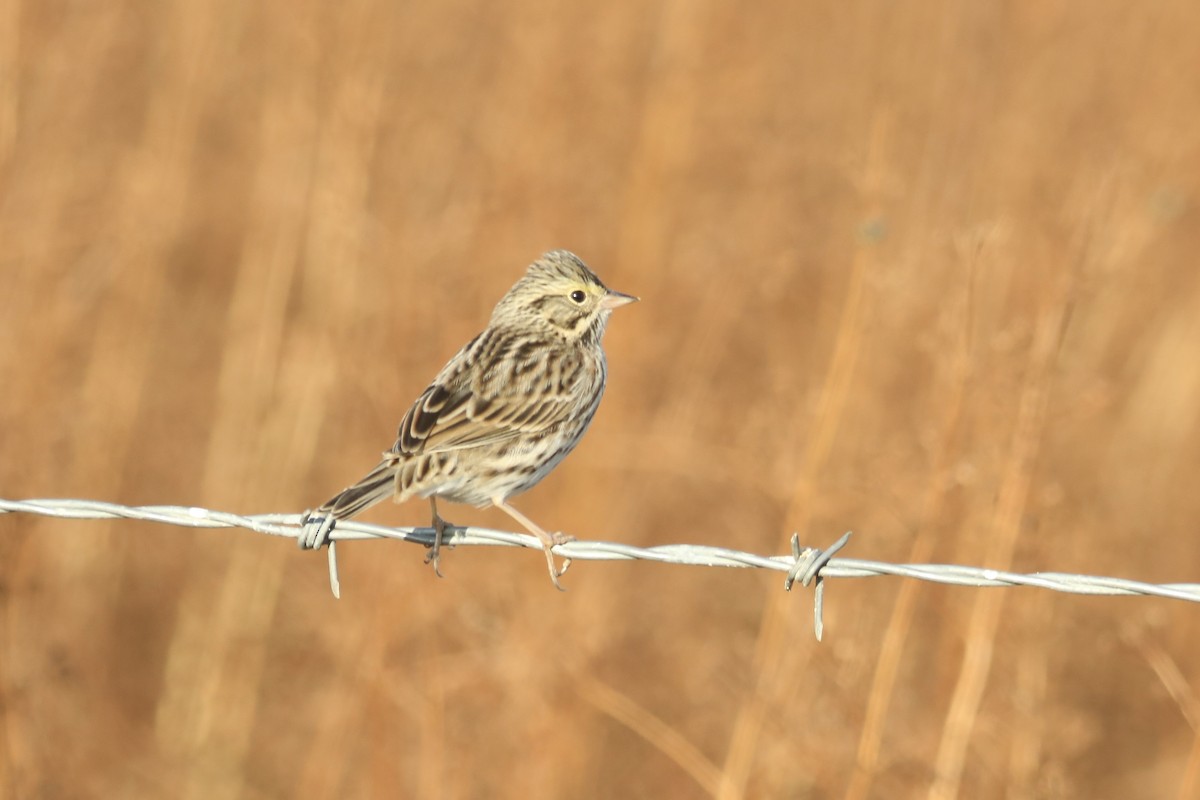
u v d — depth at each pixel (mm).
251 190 17516
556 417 9742
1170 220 15617
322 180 15688
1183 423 15648
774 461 13422
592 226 15609
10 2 15688
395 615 12727
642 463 14523
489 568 13492
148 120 17359
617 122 16078
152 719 15156
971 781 11742
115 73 17516
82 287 15836
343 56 15695
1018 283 14078
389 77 16172
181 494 16359
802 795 12656
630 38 16531
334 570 8391
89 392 15336
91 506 8609
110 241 16094
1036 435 11445
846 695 11602
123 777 14039
